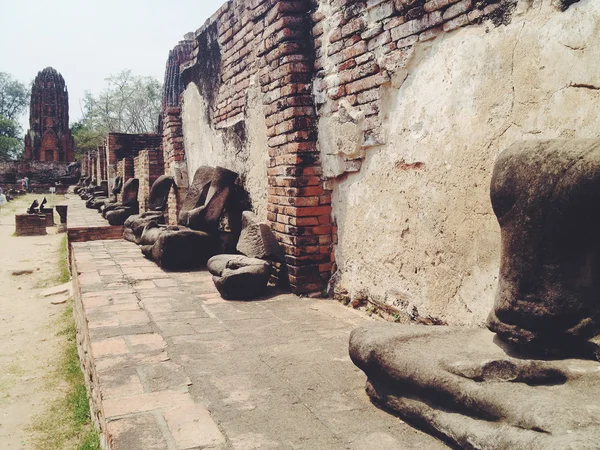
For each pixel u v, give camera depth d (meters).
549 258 1.99
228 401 2.39
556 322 1.98
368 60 3.74
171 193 9.26
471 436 1.84
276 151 4.75
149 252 6.24
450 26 3.06
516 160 2.07
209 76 7.12
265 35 4.77
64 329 5.94
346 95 4.02
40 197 31.20
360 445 2.00
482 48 2.87
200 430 2.11
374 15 3.66
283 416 2.24
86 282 5.00
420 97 3.33
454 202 3.10
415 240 3.43
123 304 4.17
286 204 4.59
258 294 4.43
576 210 1.88
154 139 17.45
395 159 3.59
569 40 2.41
